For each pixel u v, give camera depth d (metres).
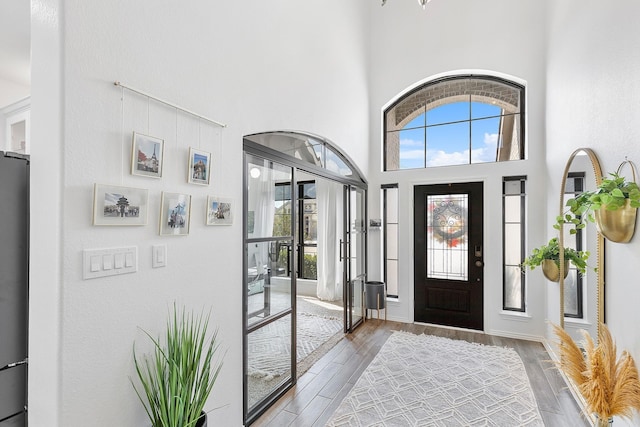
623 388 1.66
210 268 1.94
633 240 1.71
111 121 1.40
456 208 4.27
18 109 2.85
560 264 2.93
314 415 2.33
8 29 2.37
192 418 1.52
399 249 4.54
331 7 3.55
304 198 5.97
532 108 3.84
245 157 2.29
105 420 1.37
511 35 3.97
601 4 2.15
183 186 1.75
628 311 1.77
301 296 5.86
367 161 4.57
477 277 4.12
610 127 2.01
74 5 1.27
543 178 3.76
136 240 1.51
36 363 1.28
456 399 2.51
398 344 3.64
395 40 4.59
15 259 1.36
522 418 2.27
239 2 2.18
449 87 4.45
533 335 3.76
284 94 2.67
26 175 1.39
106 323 1.38
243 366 2.21
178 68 1.72
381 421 2.25
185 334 1.59
